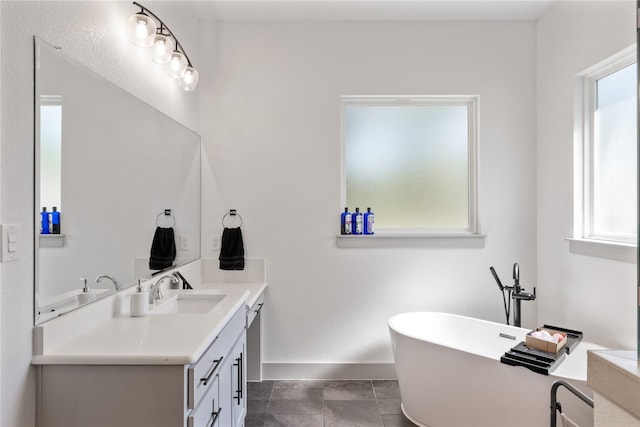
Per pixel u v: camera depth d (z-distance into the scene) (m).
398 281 2.85
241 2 2.61
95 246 1.53
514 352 2.00
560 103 2.60
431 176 2.95
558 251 2.64
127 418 1.23
